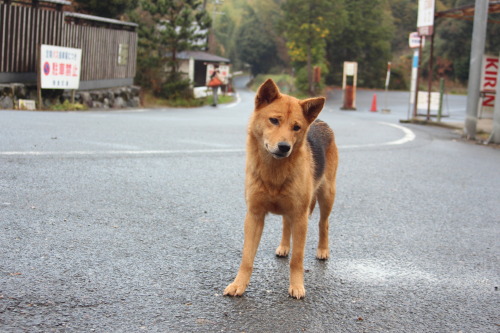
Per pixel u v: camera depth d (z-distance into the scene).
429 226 5.40
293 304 3.33
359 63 64.25
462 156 10.52
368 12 63.44
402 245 4.73
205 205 5.59
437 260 4.37
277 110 3.54
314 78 50.34
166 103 28.34
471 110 13.76
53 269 3.52
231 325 2.95
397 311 3.32
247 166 3.67
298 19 51.59
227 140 10.61
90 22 21.44
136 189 6.00
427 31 19.02
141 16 33.53
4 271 3.40
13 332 2.63
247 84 80.81
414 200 6.51
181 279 3.58
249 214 3.63
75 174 6.42
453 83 61.62
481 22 13.34
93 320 2.85
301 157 3.58
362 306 3.37
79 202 5.25
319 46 53.00
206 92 39.25
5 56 15.84
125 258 3.87
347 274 3.96
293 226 3.61
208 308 3.16
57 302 3.03
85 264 3.67
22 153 7.28
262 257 4.24
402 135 13.89
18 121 10.84
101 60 21.62
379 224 5.38
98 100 20.56
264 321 3.04
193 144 9.66
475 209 6.23
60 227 4.43
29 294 3.10
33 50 17.05
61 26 18.17
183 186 6.35
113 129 11.02
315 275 3.91
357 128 15.47
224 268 3.86
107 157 7.65
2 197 5.11
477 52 13.50
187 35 29.92
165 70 32.75
